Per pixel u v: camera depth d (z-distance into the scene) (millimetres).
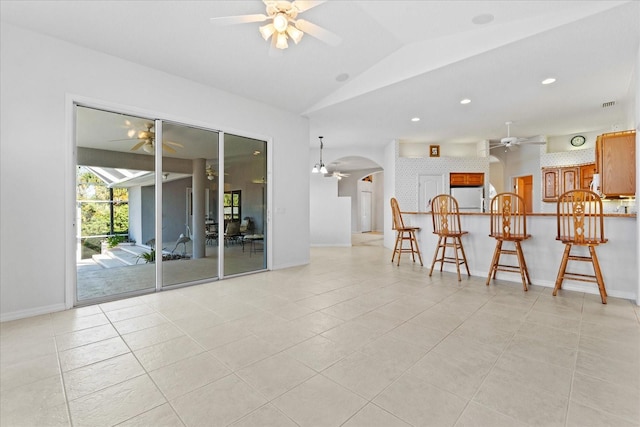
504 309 3023
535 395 1639
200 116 4160
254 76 4133
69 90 3104
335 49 3768
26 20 2773
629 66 3578
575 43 3072
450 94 4469
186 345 2271
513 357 2057
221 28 3203
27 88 2873
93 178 3420
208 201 4340
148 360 2047
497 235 3920
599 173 3986
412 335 2424
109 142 3506
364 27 3369
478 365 1958
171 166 3977
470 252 4582
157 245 3816
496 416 1477
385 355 2102
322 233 8695
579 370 1885
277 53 3025
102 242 3525
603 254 3488
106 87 3350
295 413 1510
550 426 1403
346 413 1507
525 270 3902
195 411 1528
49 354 2133
